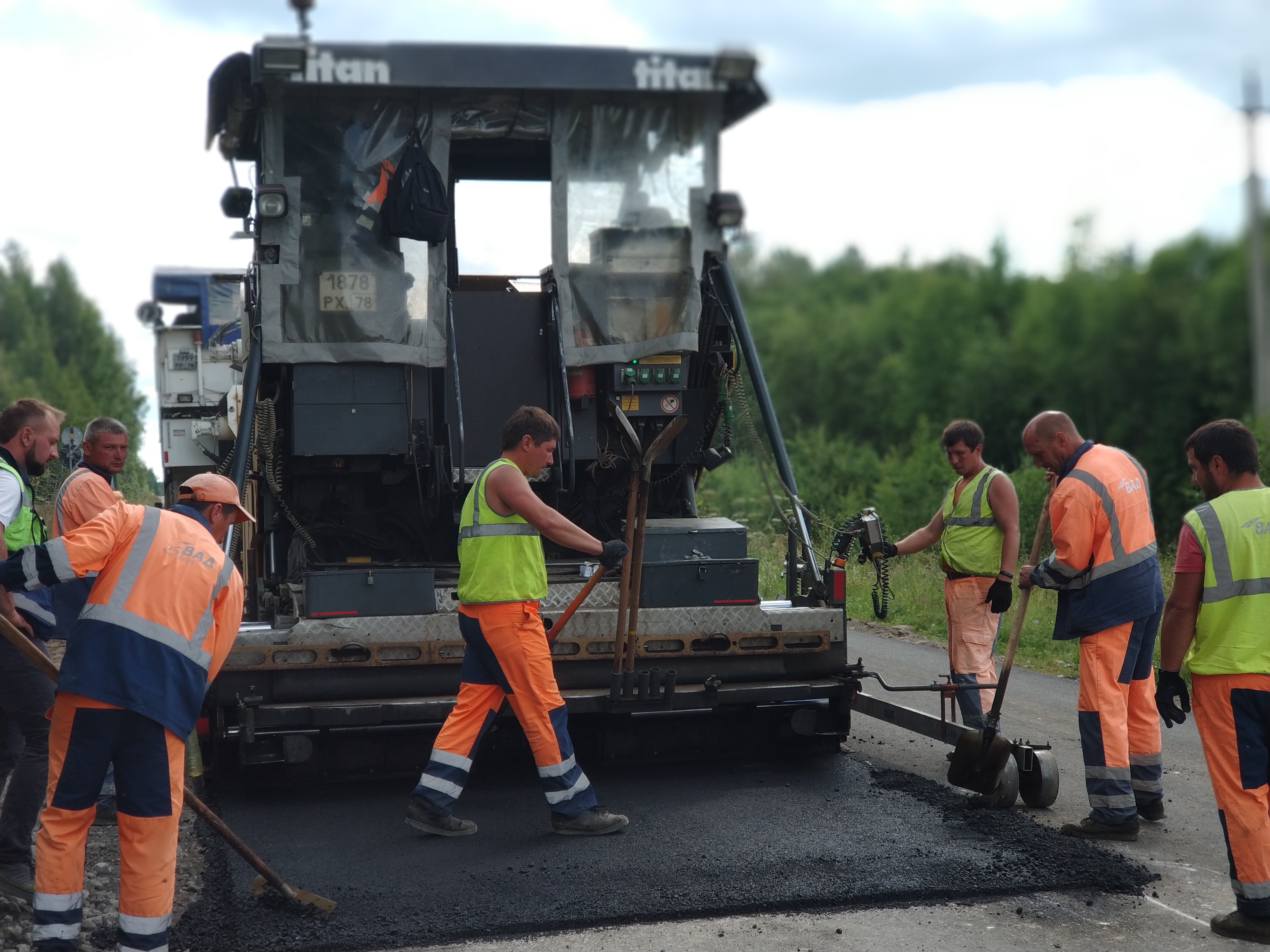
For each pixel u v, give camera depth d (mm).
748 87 6363
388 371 6281
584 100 6453
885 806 5504
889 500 19672
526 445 5113
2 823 4449
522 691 5043
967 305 53531
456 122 6324
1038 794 5480
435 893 4438
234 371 9406
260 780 5820
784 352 56594
